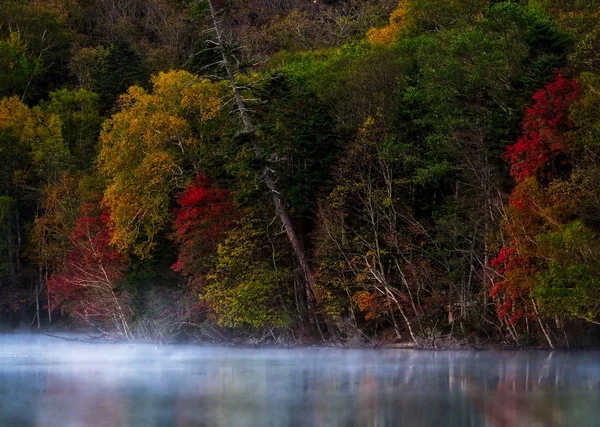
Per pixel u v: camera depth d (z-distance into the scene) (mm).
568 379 34281
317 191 54875
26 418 27094
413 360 43406
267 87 57750
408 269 50875
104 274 63781
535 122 43656
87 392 33156
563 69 46625
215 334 59656
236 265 54969
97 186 73188
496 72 51125
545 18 55312
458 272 49031
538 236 39844
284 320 55125
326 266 51969
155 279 63562
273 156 54625
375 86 60594
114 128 64688
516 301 45781
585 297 38625
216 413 27672
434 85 52312
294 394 31594
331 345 54531
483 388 31969
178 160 62250
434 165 50000
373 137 51656
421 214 53469
